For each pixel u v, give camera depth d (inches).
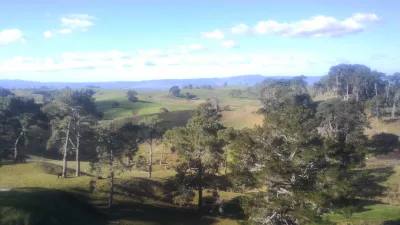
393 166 2338.8
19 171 2020.2
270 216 1157.7
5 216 1154.0
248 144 1289.4
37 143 3100.4
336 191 1023.6
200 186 1812.3
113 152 1647.4
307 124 1358.3
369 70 5629.9
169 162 2573.8
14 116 2383.1
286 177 1119.0
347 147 1191.6
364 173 1184.8
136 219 1567.4
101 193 1747.0
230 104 6540.4
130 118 4714.6
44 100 5383.9
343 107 2787.9
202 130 1812.3
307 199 1038.4
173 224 1584.6
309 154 1085.1
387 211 1608.0
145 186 1915.6
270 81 6254.9
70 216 1368.1
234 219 1683.1
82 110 2000.5
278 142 1266.0
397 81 6018.7
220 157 1775.3
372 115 3870.6
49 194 1476.4
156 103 7155.5
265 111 4426.7
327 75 6264.8
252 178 1268.5
